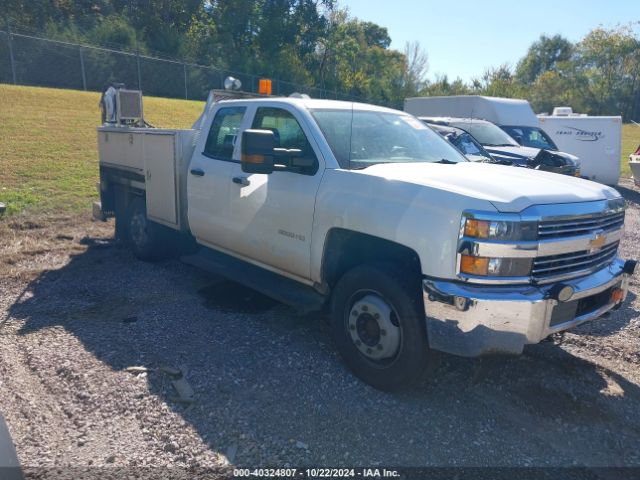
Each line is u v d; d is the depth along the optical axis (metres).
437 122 13.23
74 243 7.69
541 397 3.86
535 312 3.32
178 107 25.97
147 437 3.28
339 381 3.98
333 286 4.35
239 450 3.19
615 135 17.00
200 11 51.50
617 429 3.52
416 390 3.89
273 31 49.91
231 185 5.02
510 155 11.76
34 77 29.55
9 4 43.53
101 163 7.56
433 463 3.12
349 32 62.34
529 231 3.32
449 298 3.32
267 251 4.71
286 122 4.74
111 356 4.23
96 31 39.53
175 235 6.59
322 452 3.19
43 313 5.10
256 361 4.23
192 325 4.88
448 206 3.40
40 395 3.69
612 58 64.38
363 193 3.88
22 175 11.55
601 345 4.71
